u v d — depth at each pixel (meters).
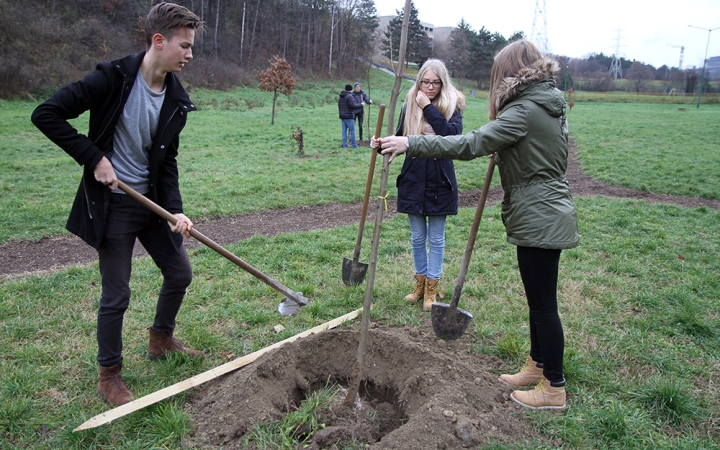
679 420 2.95
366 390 3.37
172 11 2.66
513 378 3.23
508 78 2.68
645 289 4.84
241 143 15.66
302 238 6.44
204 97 33.66
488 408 2.88
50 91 27.58
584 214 7.89
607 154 14.64
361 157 13.25
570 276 5.21
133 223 2.96
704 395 3.18
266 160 12.59
